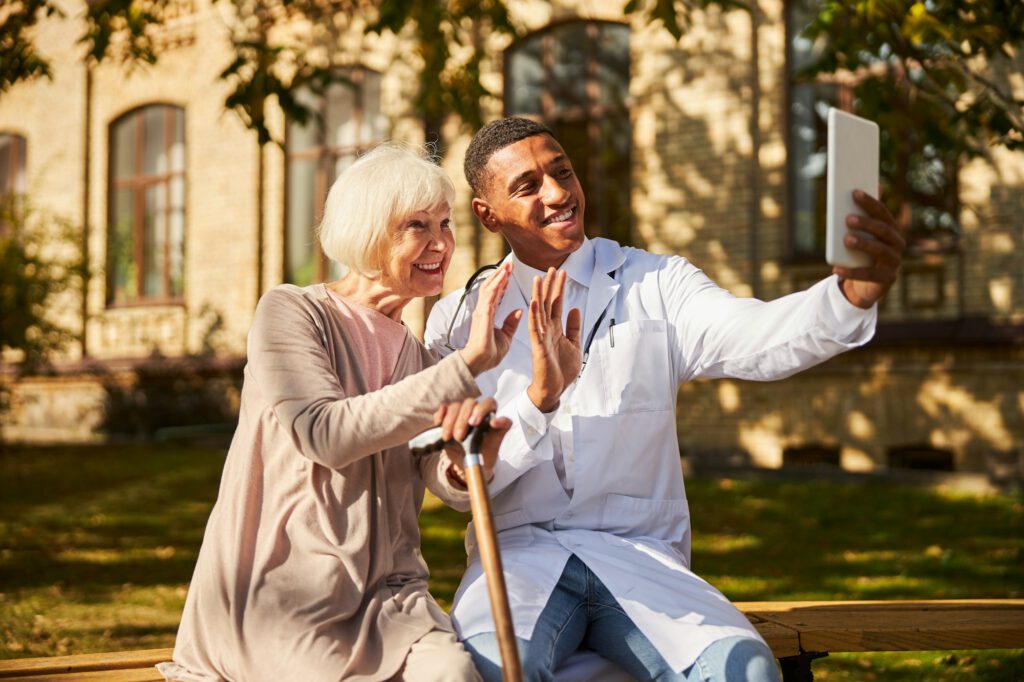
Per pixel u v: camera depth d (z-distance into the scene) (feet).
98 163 52.80
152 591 20.01
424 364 9.33
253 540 8.42
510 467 9.14
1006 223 33.53
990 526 24.76
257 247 48.16
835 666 14.93
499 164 10.03
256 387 8.64
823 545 23.22
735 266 37.47
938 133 22.02
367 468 8.53
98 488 33.37
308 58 45.44
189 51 49.90
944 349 33.81
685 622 8.55
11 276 42.04
